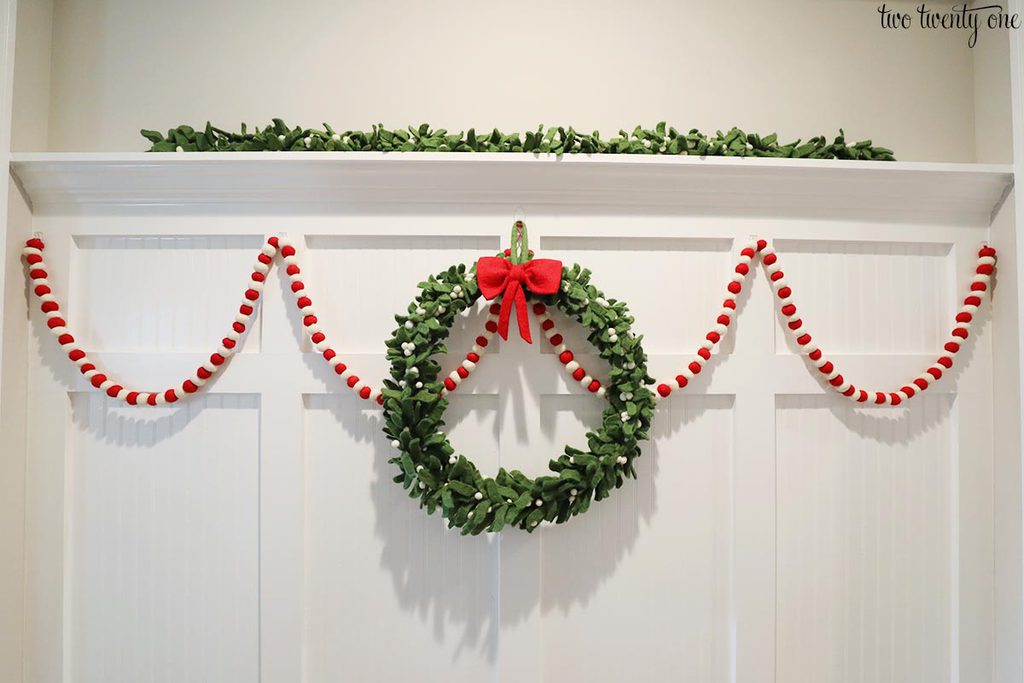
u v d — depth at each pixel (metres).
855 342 1.36
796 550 1.33
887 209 1.35
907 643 1.34
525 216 1.30
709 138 1.43
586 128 1.43
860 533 1.35
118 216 1.30
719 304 1.34
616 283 1.33
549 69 1.43
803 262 1.36
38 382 1.30
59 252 1.30
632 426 1.21
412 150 1.29
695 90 1.44
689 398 1.33
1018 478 1.30
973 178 1.30
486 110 1.42
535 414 1.29
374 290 1.31
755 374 1.33
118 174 1.25
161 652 1.29
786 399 1.35
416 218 1.30
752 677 1.30
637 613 1.31
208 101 1.41
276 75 1.41
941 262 1.38
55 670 1.27
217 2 1.41
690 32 1.44
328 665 1.29
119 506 1.30
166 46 1.41
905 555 1.35
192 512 1.30
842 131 1.38
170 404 1.30
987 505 1.35
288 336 1.30
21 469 1.28
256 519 1.30
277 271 1.30
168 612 1.30
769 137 1.34
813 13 1.46
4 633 1.23
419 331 1.20
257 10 1.42
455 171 1.25
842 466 1.35
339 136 1.33
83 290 1.32
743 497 1.31
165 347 1.32
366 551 1.29
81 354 1.28
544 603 1.29
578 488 1.21
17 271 1.27
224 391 1.29
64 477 1.29
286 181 1.26
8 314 1.24
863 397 1.32
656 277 1.33
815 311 1.36
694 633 1.31
